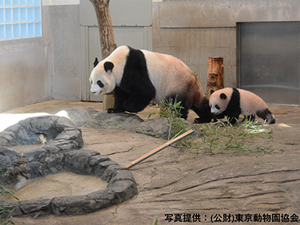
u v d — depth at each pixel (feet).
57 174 14.57
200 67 30.50
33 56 32.22
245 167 14.38
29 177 14.05
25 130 18.86
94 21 32.45
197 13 29.71
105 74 19.25
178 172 14.15
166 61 21.36
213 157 15.92
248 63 30.53
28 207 10.75
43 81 33.91
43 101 34.04
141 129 19.84
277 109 28.63
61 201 10.87
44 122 18.74
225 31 29.43
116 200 11.54
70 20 33.53
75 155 14.78
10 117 24.17
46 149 14.85
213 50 29.96
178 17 30.22
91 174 14.17
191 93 22.11
